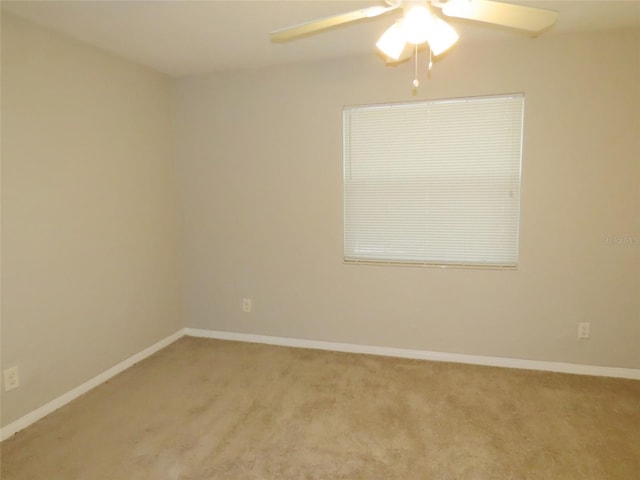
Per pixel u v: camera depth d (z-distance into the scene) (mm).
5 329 2213
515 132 2854
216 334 3709
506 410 2434
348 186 3225
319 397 2619
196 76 3449
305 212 3336
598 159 2725
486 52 2830
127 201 3066
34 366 2373
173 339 3635
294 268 3422
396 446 2107
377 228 3199
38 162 2365
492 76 2836
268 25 2422
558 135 2768
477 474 1897
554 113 2760
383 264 3199
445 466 1953
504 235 2959
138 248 3195
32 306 2355
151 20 2328
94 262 2781
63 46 2510
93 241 2768
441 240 3080
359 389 2719
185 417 2398
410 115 3023
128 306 3100
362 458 2018
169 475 1909
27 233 2314
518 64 2785
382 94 3047
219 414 2430
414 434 2209
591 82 2684
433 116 2980
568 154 2766
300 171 3303
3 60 2160
